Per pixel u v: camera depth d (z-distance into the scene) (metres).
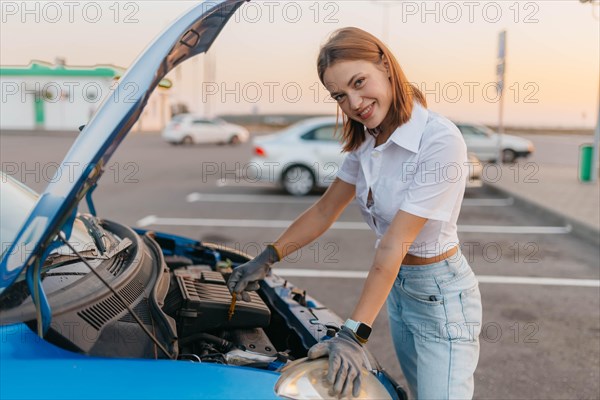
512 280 5.39
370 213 1.99
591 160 12.26
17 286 1.58
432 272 1.91
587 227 7.48
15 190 2.22
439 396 1.92
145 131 36.72
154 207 9.40
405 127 1.78
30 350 1.47
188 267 2.76
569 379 3.41
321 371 1.52
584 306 4.67
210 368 1.54
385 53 1.74
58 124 18.52
